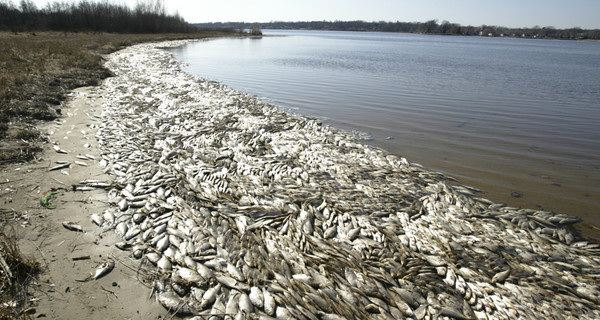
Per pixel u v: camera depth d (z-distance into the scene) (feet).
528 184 28.12
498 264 17.76
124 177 25.16
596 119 48.47
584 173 30.35
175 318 13.79
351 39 399.65
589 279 17.04
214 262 16.69
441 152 34.91
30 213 19.86
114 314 13.80
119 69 84.07
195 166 27.81
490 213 23.04
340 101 57.67
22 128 33.30
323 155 32.01
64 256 16.72
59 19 209.05
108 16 243.19
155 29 272.51
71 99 48.49
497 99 61.67
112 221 19.79
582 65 139.44
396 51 201.87
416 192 25.41
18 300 14.01
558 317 14.55
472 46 304.91
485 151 35.35
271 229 19.38
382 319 13.91
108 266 16.24
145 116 41.83
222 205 21.86
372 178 27.58
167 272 16.16
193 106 48.32
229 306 14.26
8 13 197.26
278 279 15.66
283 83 75.00
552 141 38.78
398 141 37.93
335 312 14.08
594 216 23.47
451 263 17.56
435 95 64.18
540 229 21.50
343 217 20.97
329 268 16.51
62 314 13.57
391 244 18.76
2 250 15.92
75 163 27.09
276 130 38.75
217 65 106.32
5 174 24.09
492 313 14.61
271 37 389.19
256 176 26.48
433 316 14.24
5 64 62.59
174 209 21.17
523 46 348.79
